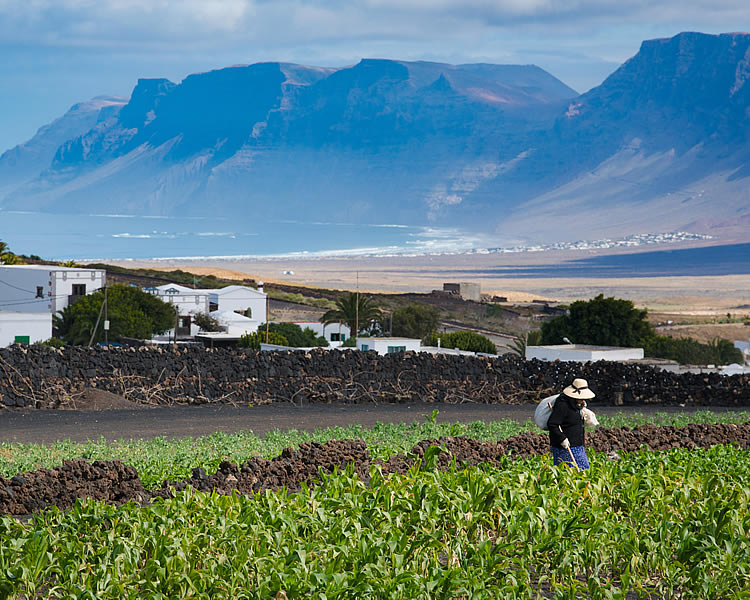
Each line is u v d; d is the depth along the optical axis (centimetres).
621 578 2161
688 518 2494
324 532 2216
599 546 2272
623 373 8644
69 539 2136
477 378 8638
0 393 7188
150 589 1908
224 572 1986
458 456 3828
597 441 4506
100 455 4500
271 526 2202
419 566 2186
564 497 2539
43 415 6925
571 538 2298
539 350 12569
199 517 2284
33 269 18200
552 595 2177
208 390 7912
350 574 1933
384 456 3750
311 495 2483
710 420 6869
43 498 3091
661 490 2636
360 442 4109
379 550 2047
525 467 3003
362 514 2311
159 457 4209
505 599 1955
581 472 2872
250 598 1883
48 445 5241
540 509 2288
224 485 3122
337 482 2605
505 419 6919
